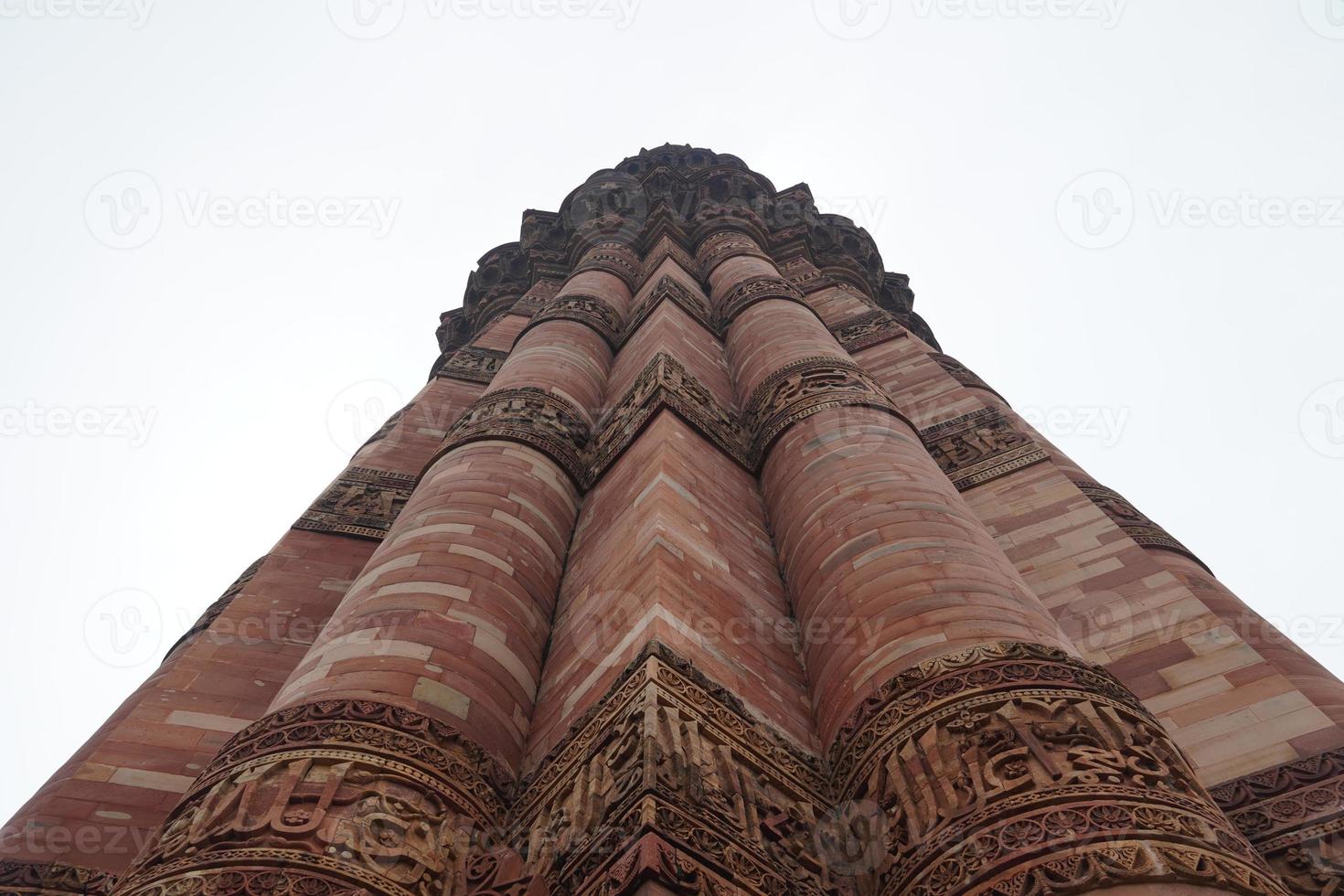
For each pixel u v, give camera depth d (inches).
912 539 419.8
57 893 390.9
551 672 415.8
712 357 784.3
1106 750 298.2
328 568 648.4
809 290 1195.9
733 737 330.6
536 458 575.5
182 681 519.5
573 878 267.0
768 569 475.2
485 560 453.7
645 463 524.4
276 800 306.2
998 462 686.5
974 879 263.1
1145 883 247.6
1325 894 308.2
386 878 290.4
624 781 291.6
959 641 352.8
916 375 896.9
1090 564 538.9
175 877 280.2
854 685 361.4
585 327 849.5
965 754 306.8
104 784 444.8
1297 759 360.8
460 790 332.2
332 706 343.0
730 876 266.2
